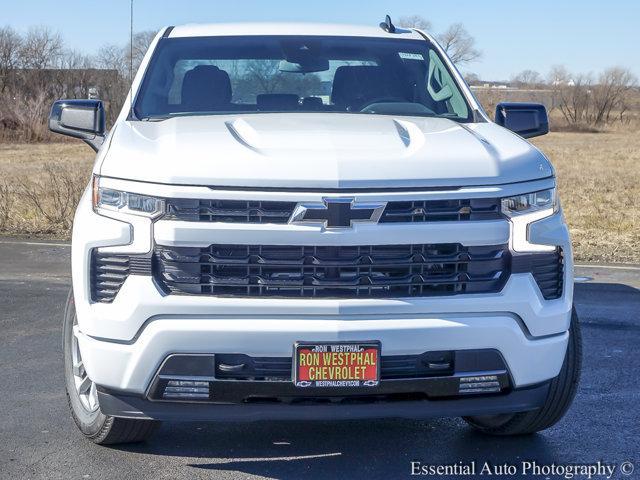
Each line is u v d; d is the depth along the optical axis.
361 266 3.79
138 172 3.89
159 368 3.82
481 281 3.88
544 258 4.02
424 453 4.57
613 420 5.09
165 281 3.82
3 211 13.29
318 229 3.74
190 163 3.83
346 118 4.82
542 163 4.16
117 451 4.53
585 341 6.92
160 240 3.80
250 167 3.80
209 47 5.54
